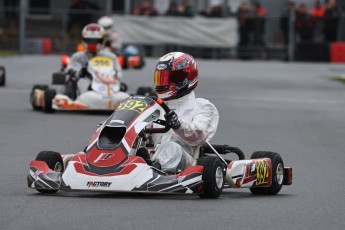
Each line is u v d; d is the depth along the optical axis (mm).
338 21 104000
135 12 104812
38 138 39125
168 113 24328
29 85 66562
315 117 50906
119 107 24859
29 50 105562
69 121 45625
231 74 82500
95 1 109188
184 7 104688
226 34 104000
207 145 26203
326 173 31953
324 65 100188
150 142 25641
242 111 52438
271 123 47281
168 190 23188
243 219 21516
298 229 20625
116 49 84750
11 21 106250
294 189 27875
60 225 20219
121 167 23391
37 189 24250
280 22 104438
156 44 104000
